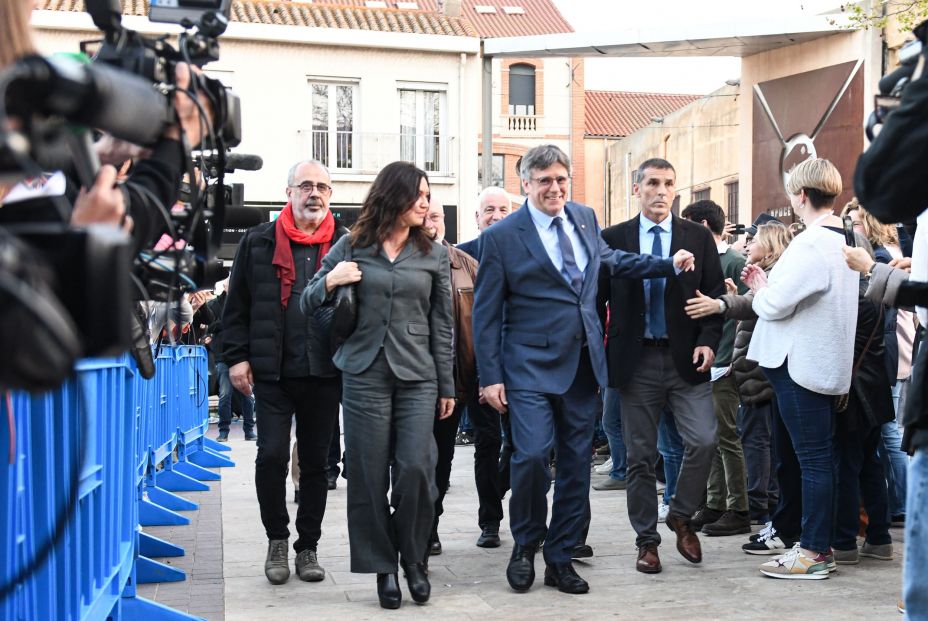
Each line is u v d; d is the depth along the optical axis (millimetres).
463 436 11617
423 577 4910
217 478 9430
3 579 2389
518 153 39969
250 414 12930
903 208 2107
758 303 5273
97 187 1574
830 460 5238
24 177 1271
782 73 20203
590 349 5141
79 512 3391
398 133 25828
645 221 5680
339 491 8555
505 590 5133
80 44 1976
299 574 5406
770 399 6523
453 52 25984
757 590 5031
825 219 5293
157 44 1947
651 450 5504
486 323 5211
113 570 4051
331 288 4855
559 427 5223
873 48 18125
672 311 5457
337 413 5480
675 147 32219
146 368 2768
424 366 4918
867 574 5336
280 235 5414
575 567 5609
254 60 24688
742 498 6523
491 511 6270
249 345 5438
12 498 2494
